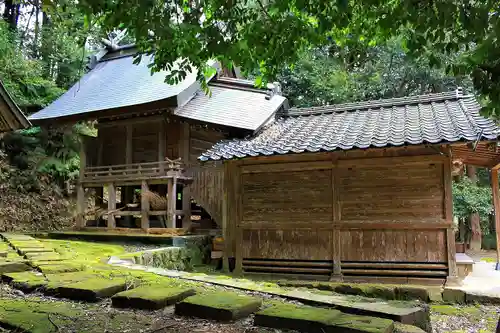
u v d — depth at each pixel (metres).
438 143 6.96
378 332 2.72
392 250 8.07
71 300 3.96
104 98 13.51
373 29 4.29
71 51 18.08
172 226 11.81
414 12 3.27
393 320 3.25
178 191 14.31
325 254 8.48
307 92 19.64
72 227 14.23
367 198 8.27
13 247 7.76
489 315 6.28
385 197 8.16
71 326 3.09
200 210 14.05
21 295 4.15
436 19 3.24
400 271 7.98
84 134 14.95
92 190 14.97
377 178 8.23
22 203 14.70
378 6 3.74
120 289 4.25
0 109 9.44
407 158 7.98
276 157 8.58
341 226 8.35
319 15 3.62
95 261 6.64
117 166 13.01
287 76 19.36
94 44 18.33
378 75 17.66
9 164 15.53
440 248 7.80
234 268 9.14
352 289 7.60
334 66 18.36
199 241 11.09
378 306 3.58
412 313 3.35
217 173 11.97
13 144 15.95
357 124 9.34
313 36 4.08
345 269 8.30
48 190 16.06
